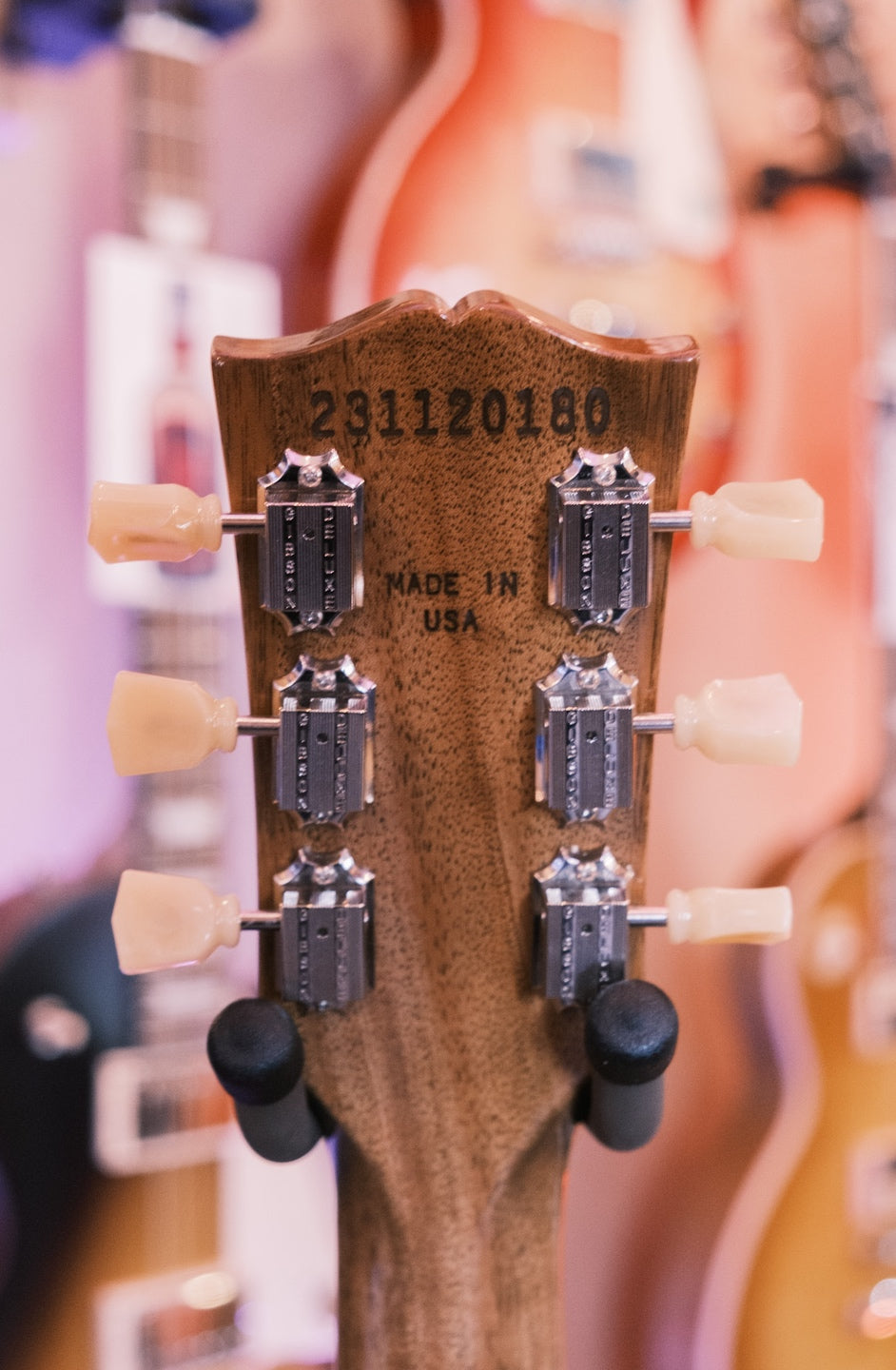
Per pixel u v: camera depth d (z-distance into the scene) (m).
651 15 0.68
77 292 0.60
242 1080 0.35
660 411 0.36
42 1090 0.62
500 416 0.36
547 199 0.66
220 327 0.62
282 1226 0.69
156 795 0.62
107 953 0.63
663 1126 0.74
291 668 0.36
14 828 0.60
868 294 0.74
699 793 0.74
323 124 0.64
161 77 0.60
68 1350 0.64
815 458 0.73
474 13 0.64
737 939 0.38
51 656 0.60
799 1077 0.72
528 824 0.37
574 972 0.37
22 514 0.59
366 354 0.35
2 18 0.57
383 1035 0.38
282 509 0.35
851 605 0.75
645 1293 0.75
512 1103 0.38
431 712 0.37
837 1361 0.73
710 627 0.72
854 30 0.72
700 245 0.70
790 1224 0.72
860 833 0.75
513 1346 0.38
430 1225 0.38
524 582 0.36
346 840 0.37
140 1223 0.65
